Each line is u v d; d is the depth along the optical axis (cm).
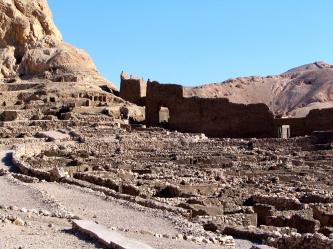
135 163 7356
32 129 11500
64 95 15275
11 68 19525
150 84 13912
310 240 2950
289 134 12438
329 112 12000
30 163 7325
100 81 18588
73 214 3650
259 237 3394
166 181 5650
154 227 3450
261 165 7488
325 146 9806
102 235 2677
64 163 7431
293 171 7019
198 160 7856
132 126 12512
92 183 5644
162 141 10056
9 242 2559
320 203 4638
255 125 12781
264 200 4794
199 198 4800
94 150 8938
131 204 4266
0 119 12950
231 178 6319
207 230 3616
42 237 2739
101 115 13025
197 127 13350
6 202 4094
